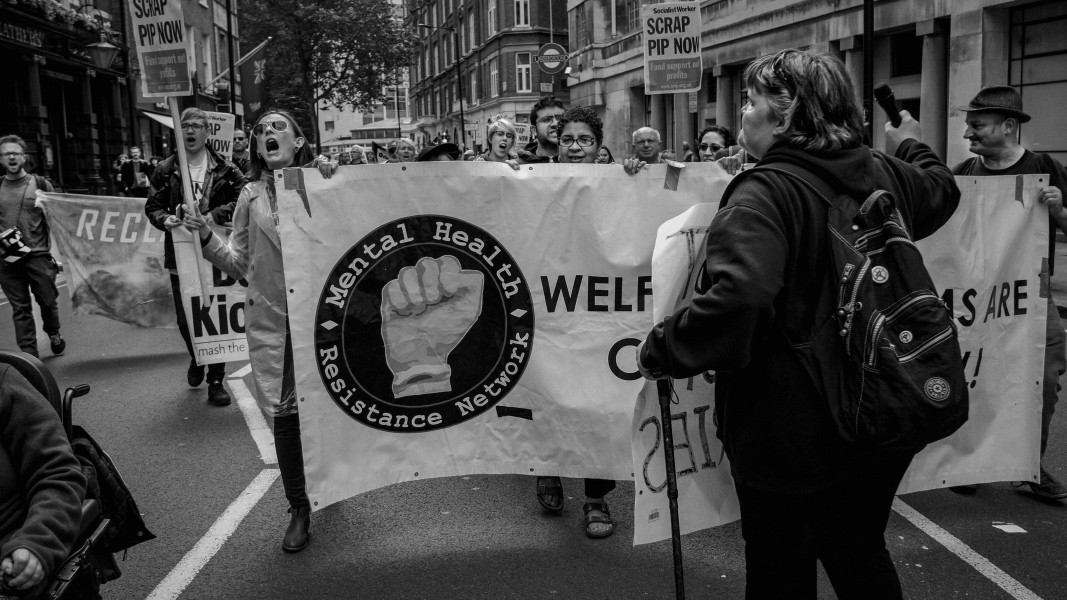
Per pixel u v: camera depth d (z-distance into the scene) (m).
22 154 7.85
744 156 3.76
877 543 2.40
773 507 2.29
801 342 2.19
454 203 3.71
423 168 3.67
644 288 3.79
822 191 2.23
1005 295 3.99
